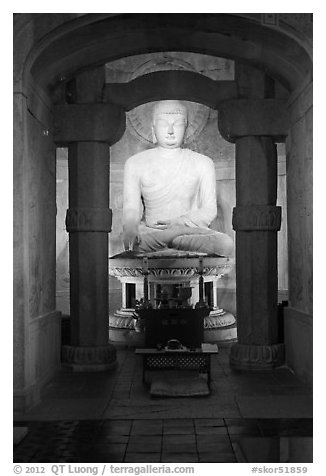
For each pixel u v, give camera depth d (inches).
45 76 309.3
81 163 347.3
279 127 342.6
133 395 285.3
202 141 495.5
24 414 255.3
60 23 269.6
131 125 494.0
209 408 262.8
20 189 262.4
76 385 305.3
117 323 423.8
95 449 213.6
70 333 352.5
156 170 453.1
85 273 345.4
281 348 342.6
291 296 338.6
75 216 344.8
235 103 342.6
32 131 296.5
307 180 301.0
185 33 307.4
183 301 362.9
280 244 468.1
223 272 426.0
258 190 345.4
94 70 350.3
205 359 306.5
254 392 289.4
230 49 320.2
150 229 435.5
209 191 452.1
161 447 215.3
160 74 351.6
